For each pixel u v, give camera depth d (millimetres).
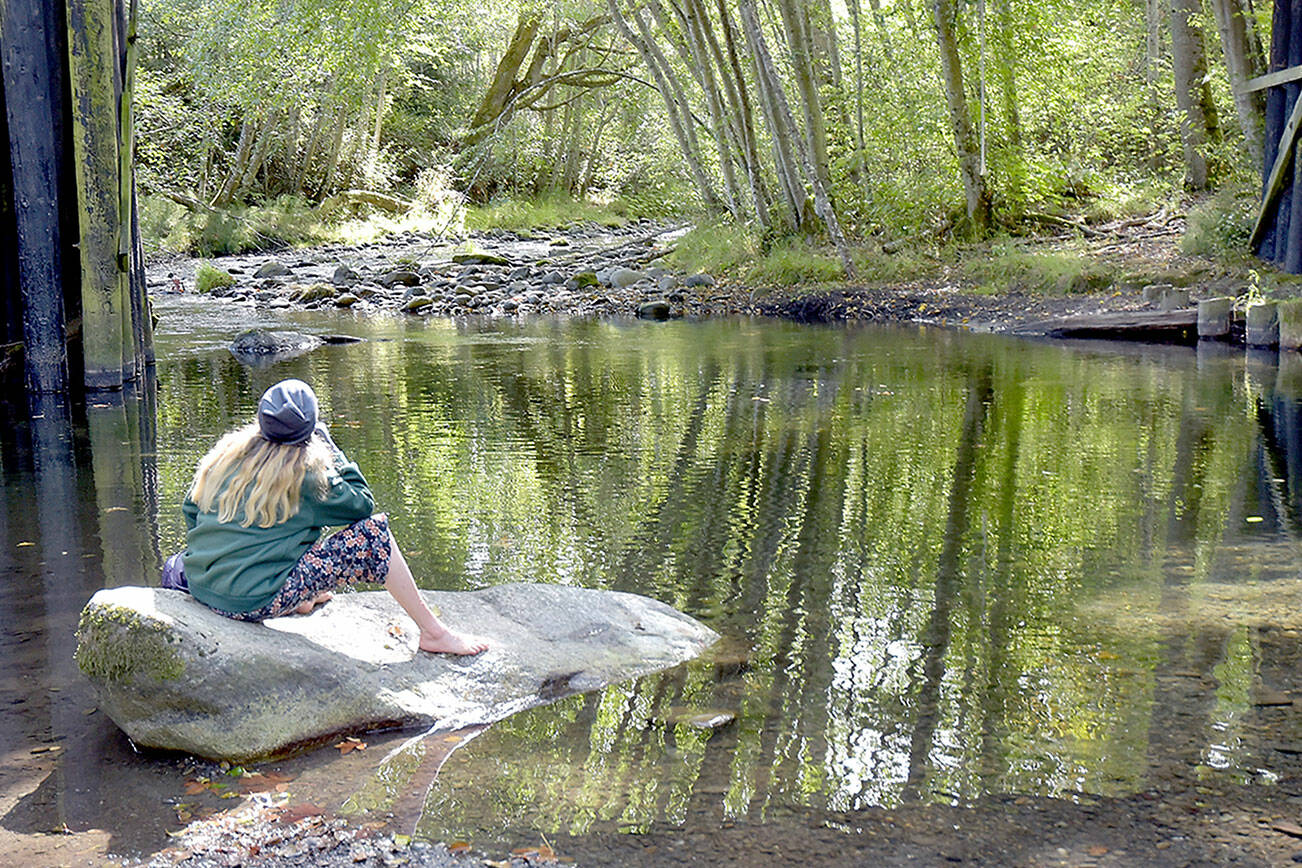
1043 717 3473
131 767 3309
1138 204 17734
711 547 5266
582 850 2809
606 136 43938
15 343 9992
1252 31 13977
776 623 4320
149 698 3320
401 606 3975
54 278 9562
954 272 15828
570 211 38188
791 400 9031
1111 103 19422
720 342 12859
